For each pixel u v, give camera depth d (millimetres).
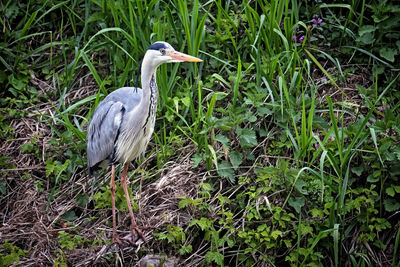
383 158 6930
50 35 9039
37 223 7152
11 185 7766
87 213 7371
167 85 7906
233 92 7969
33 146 7930
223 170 7332
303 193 6879
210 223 6766
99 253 6703
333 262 6898
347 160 7285
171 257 6723
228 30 8203
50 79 8820
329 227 6734
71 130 7793
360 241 6926
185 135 7875
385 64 8453
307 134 7180
